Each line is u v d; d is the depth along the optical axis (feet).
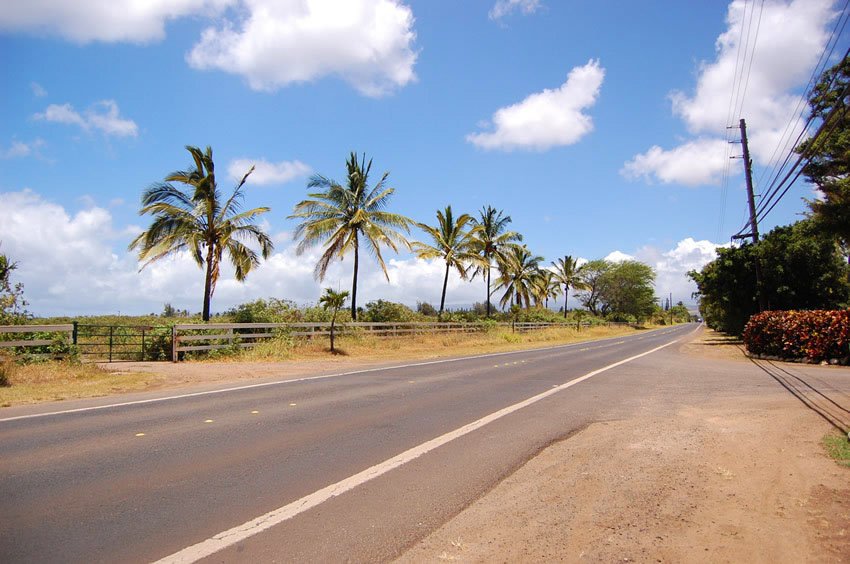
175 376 42.34
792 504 14.65
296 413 27.76
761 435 22.76
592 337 151.94
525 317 161.68
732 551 11.90
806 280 90.33
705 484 16.55
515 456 19.97
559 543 12.44
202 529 13.14
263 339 66.44
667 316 461.78
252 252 79.61
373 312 103.04
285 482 16.79
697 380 42.68
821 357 56.29
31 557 11.48
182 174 74.49
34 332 45.47
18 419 25.39
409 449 20.86
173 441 21.50
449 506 14.90
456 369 51.16
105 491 15.69
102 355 57.72
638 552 11.93
